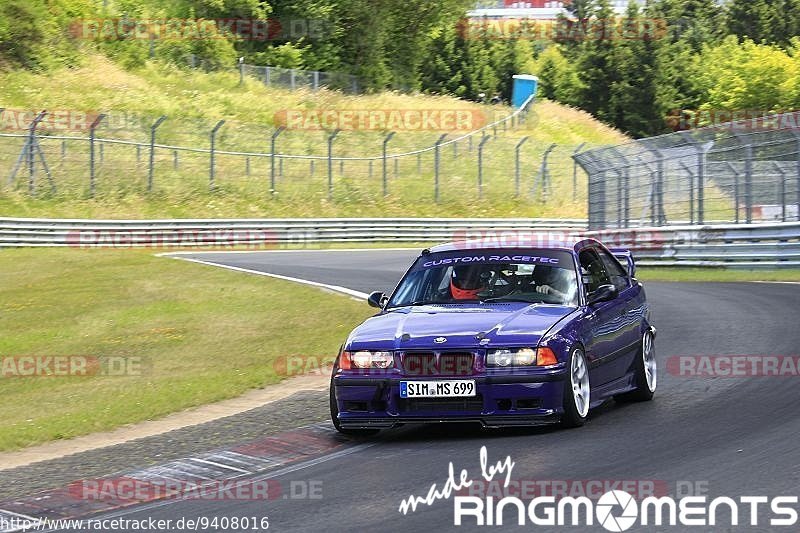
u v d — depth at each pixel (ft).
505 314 103.91
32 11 612.70
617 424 102.78
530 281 110.93
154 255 385.91
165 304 254.06
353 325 203.92
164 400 137.18
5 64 591.37
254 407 130.62
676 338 162.61
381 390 99.55
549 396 97.45
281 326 209.97
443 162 625.82
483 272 113.39
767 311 189.78
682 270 317.22
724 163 319.47
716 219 325.21
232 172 554.87
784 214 293.02
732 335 161.68
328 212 546.67
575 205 616.39
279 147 596.29
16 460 107.65
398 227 526.16
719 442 91.76
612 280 118.73
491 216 580.71
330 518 74.13
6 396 157.79
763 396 113.80
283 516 75.66
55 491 88.12
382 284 279.08
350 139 629.92
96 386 159.43
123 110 586.86
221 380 150.10
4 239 429.79
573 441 95.04
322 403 125.59
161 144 561.43
